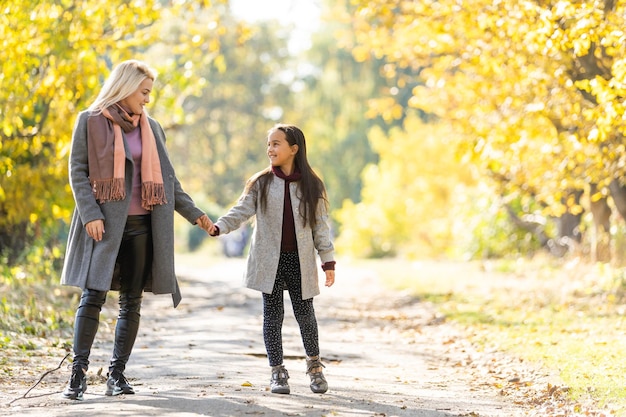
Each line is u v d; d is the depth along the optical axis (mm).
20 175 14773
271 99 63812
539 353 9844
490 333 11930
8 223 15945
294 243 7227
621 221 18406
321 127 52188
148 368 8375
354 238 37250
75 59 14250
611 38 10289
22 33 13203
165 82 17125
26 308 11562
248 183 7277
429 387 8133
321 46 47531
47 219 16688
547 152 15602
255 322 13070
